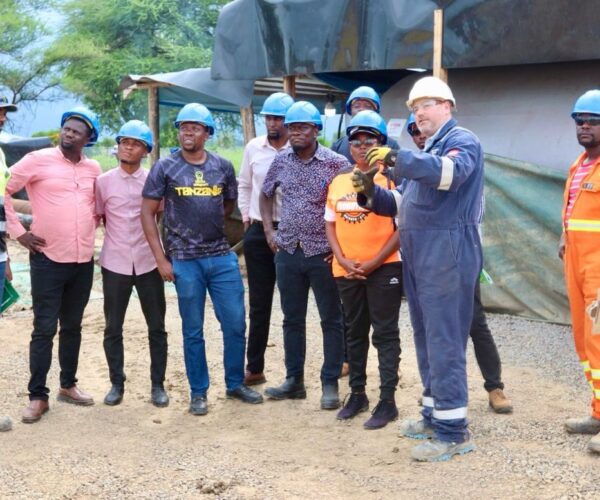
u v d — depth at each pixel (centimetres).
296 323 595
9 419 548
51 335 570
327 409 577
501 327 805
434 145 464
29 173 556
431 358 471
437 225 457
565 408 567
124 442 525
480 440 505
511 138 914
